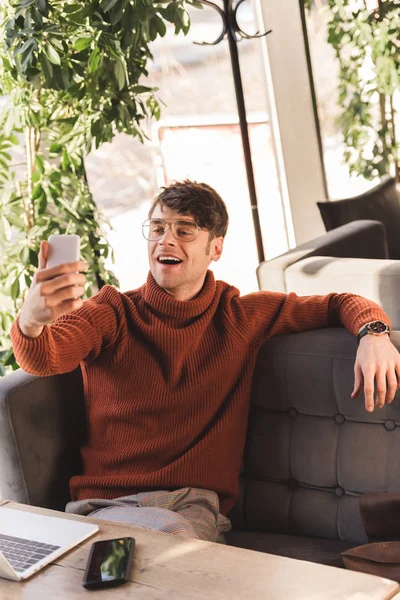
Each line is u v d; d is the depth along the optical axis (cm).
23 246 282
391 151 415
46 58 248
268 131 427
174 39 387
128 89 275
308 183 430
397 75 400
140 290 197
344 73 411
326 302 203
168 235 187
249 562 122
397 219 363
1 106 292
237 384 197
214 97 407
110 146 384
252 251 434
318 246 280
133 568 124
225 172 419
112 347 192
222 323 195
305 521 191
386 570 150
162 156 398
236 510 202
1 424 190
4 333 287
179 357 188
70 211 287
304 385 193
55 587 121
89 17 259
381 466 180
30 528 141
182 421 190
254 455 200
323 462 188
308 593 112
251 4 407
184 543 130
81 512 188
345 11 402
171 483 185
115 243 394
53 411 199
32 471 193
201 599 113
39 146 307
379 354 179
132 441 190
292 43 411
